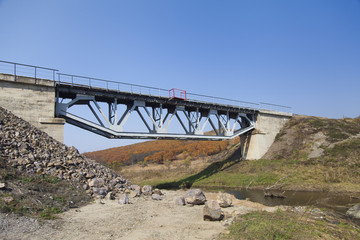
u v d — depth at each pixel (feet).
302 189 89.71
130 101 102.22
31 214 35.32
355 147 110.93
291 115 161.48
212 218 41.24
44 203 40.52
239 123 147.33
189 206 53.47
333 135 128.57
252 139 143.64
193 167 164.55
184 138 112.37
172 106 114.32
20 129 60.49
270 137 146.30
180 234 34.27
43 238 28.94
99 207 46.37
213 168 145.18
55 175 52.26
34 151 55.36
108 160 252.62
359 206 52.70
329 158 110.52
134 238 32.04
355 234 37.01
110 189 58.49
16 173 45.39
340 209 58.39
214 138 121.08
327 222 43.19
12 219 31.71
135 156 265.13
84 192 51.85
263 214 45.62
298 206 61.26
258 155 138.41
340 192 80.59
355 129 133.69
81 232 32.55
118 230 34.76
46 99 77.51
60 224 34.42
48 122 76.07
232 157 157.48
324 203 65.82
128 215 42.80
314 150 123.13
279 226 36.50
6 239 26.89
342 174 95.91
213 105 123.44
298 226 37.47
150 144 331.77
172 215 45.27
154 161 226.17
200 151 233.55
